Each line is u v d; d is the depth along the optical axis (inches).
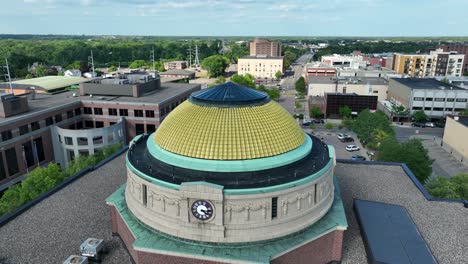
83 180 2524.6
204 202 1434.5
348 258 1691.7
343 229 1627.7
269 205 1472.7
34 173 2755.9
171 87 5738.2
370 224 1822.1
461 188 2701.8
